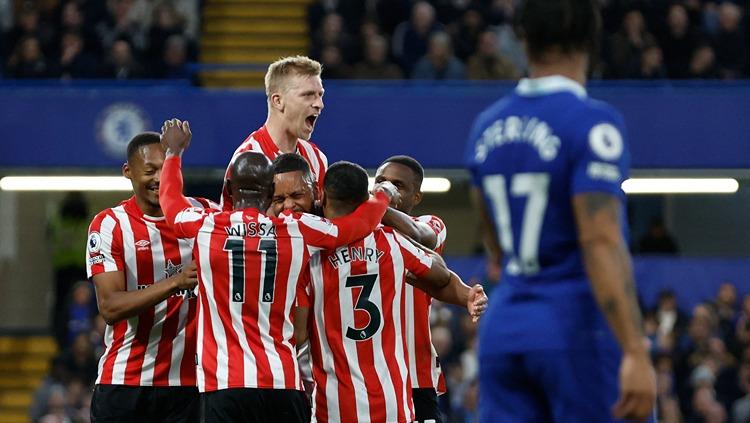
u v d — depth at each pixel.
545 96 11.80
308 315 17.03
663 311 41.47
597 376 11.59
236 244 16.36
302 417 16.77
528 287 11.89
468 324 38.69
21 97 42.66
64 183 44.97
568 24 11.80
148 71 47.69
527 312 11.82
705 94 43.19
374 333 16.97
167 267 18.52
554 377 11.66
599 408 11.57
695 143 43.19
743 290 43.34
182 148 17.23
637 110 43.22
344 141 42.91
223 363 16.39
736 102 43.19
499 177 11.93
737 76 48.88
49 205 52.19
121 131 42.59
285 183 16.75
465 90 43.09
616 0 49.34
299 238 16.45
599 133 11.39
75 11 50.19
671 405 38.31
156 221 18.48
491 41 46.12
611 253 11.12
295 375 16.59
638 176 45.44
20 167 42.56
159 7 49.31
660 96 43.19
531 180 11.68
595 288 11.16
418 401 18.28
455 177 44.94
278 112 18.41
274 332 16.52
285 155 17.02
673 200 51.22
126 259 18.34
